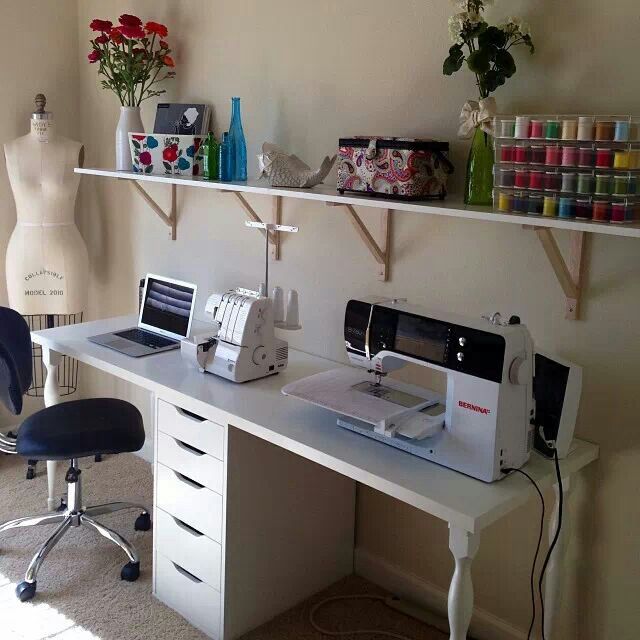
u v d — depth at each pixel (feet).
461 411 6.30
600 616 7.27
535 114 6.89
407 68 7.83
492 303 7.53
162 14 10.36
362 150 7.36
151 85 10.64
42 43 11.50
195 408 7.74
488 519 5.80
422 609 8.58
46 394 9.77
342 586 9.01
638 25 6.29
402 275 8.23
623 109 6.46
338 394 7.04
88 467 11.74
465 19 6.68
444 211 6.56
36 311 11.43
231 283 10.13
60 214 11.31
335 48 8.43
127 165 10.03
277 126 9.18
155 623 8.30
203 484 7.89
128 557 9.41
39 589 8.75
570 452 6.81
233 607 7.98
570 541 7.34
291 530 8.38
